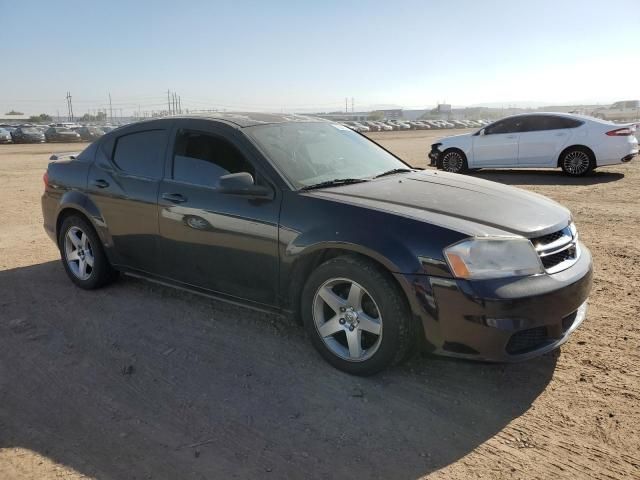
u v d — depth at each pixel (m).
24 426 2.86
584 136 11.77
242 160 3.72
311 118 4.64
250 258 3.59
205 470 2.50
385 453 2.60
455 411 2.94
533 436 2.71
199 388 3.21
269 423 2.85
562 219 3.34
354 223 3.15
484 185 3.89
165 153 4.20
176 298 4.64
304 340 3.82
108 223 4.52
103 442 2.71
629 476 2.40
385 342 3.08
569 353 3.52
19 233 7.34
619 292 4.54
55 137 45.28
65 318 4.27
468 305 2.85
